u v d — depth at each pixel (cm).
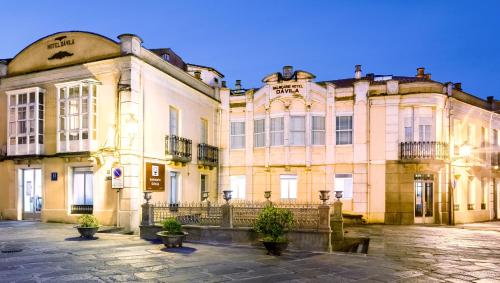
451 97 2231
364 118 2195
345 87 2242
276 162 2314
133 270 896
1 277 812
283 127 2317
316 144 2280
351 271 935
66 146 1764
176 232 1228
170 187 1981
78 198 1784
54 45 1870
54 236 1402
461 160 2352
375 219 2131
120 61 1708
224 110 2455
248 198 2358
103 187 1714
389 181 2136
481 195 2558
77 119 1772
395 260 1080
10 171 1925
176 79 2003
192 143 2172
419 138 2161
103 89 1742
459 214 2309
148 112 1794
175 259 1035
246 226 1300
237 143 2434
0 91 1969
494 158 2695
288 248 1216
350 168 2205
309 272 916
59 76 1834
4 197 1934
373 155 2169
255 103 2398
